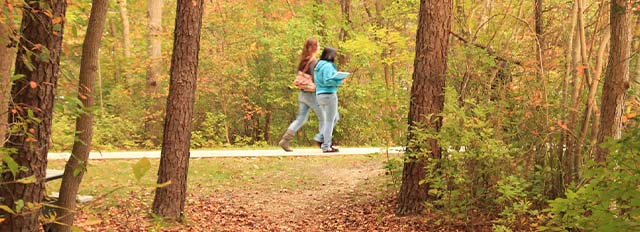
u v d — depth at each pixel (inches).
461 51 304.2
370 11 813.9
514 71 297.6
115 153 443.8
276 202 353.1
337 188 386.6
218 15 729.6
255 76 756.6
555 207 176.9
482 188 283.0
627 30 229.8
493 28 329.1
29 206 112.3
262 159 458.6
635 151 151.6
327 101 454.9
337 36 776.3
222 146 621.3
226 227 295.1
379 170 429.4
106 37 824.3
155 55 714.8
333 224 307.1
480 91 299.6
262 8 722.2
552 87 296.0
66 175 169.9
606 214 158.6
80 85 158.9
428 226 288.0
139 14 890.7
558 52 300.0
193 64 287.9
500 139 290.0
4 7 126.5
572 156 273.1
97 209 277.9
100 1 168.9
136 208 293.4
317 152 486.3
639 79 286.8
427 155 289.0
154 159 426.0
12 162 112.2
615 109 232.5
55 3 143.2
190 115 290.8
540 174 281.1
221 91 747.4
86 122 169.2
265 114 785.6
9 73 159.5
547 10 321.4
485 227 276.2
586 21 338.6
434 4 301.6
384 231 285.4
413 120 307.4
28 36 141.0
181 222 288.2
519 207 248.7
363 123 697.0
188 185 371.2
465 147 278.4
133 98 754.8
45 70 142.8
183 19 283.4
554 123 279.0
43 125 144.5
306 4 724.7
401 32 644.1
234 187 378.6
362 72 764.6
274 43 702.5
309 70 455.8
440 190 293.0
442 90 304.7
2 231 140.3
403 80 627.8
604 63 315.0
